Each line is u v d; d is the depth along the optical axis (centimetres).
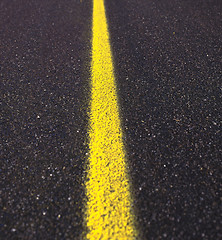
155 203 86
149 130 101
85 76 120
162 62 124
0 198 88
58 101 111
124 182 90
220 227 82
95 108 109
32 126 104
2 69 125
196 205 85
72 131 102
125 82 117
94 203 87
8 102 112
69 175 92
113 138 100
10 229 83
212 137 99
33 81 119
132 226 83
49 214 85
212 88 113
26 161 95
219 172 91
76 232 82
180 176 91
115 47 133
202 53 128
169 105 108
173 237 81
